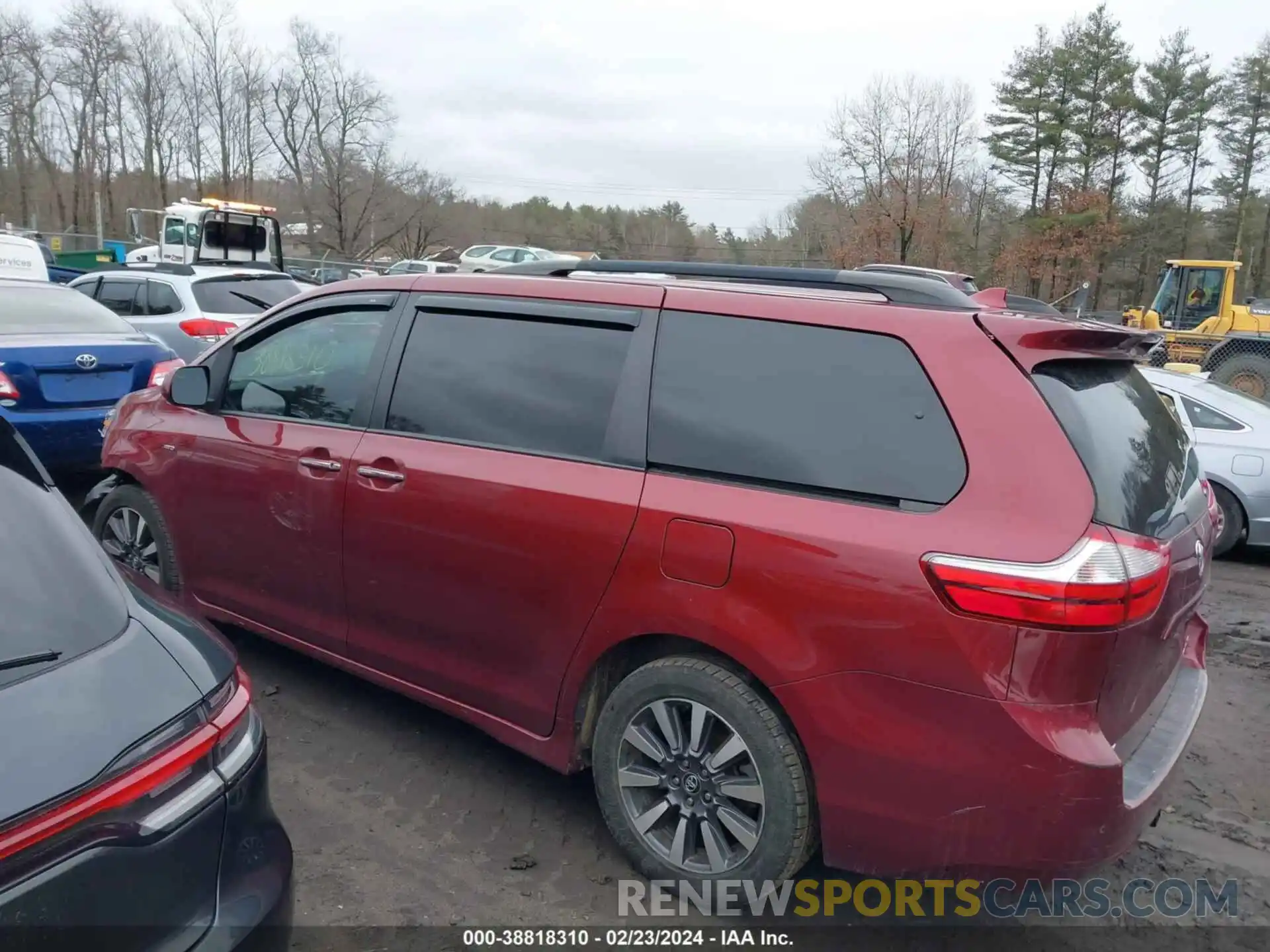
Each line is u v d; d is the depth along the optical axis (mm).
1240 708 4863
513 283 3580
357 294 3986
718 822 2979
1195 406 7887
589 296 3365
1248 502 7539
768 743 2799
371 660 3822
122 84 57781
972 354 2689
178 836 1902
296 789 3633
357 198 49312
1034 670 2434
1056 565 2414
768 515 2779
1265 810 3881
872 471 2705
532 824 3488
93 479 7910
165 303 10961
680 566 2900
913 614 2539
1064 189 45375
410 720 4203
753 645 2760
